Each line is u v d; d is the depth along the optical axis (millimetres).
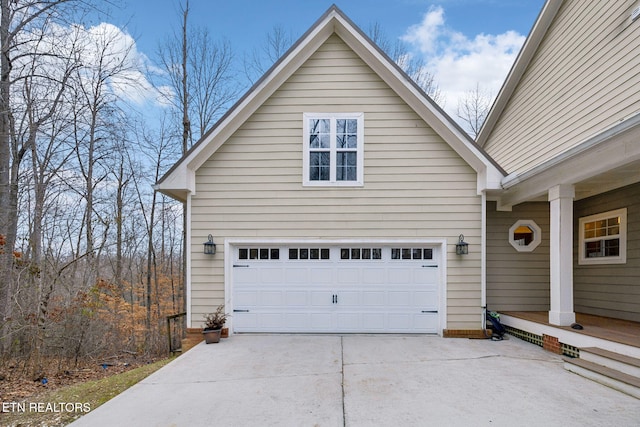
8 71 8336
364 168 7250
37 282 7922
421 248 7254
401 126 7270
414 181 7207
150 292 15062
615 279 6914
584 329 5523
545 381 4535
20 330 6805
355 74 7352
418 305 7195
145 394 4246
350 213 7223
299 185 7258
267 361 5477
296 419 3535
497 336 6941
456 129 6965
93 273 11344
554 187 6070
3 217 8500
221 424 3461
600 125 6055
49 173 10609
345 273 7277
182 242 16906
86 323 8039
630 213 6637
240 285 7289
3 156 8609
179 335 12047
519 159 9047
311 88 7363
